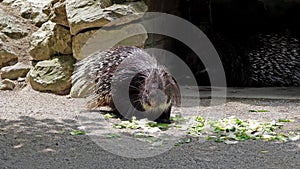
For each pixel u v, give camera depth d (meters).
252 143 5.72
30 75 7.38
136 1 7.39
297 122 6.28
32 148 5.54
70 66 7.31
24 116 6.34
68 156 5.41
